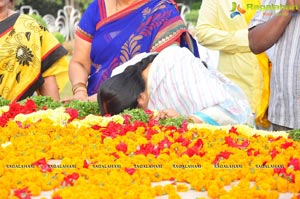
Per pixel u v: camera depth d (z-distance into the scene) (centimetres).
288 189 632
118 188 614
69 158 732
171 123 877
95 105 1024
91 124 904
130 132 838
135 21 1105
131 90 920
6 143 810
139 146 779
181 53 916
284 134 888
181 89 894
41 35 1210
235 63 1169
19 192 615
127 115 902
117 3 1120
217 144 795
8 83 1173
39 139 820
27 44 1186
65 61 1238
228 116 896
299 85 1027
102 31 1116
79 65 1149
